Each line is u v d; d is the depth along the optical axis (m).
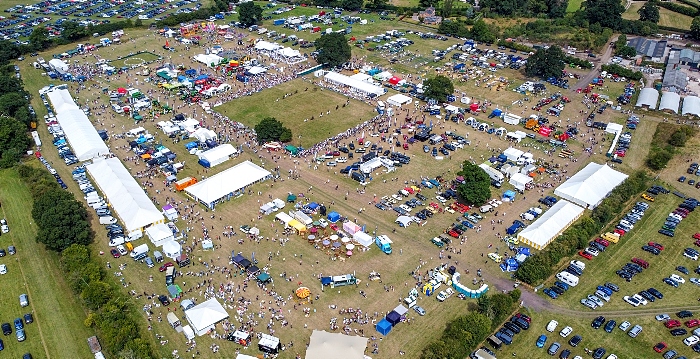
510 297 119.94
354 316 119.50
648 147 192.12
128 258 136.25
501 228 149.50
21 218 151.75
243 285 127.62
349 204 159.88
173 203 158.00
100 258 135.75
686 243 144.12
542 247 139.38
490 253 138.50
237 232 146.38
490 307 116.00
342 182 171.12
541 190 167.00
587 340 114.00
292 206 157.88
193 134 198.50
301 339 113.50
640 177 169.62
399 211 155.62
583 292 127.31
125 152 186.25
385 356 109.62
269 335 113.12
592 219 147.62
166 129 198.75
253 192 164.75
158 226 143.75
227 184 162.75
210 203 154.88
